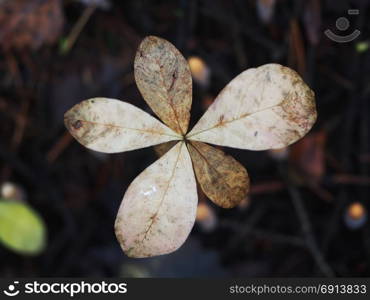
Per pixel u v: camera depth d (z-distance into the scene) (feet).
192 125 1.78
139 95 1.82
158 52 0.79
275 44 1.81
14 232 1.23
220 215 1.84
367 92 1.77
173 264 1.77
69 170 1.88
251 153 1.82
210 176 0.80
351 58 1.76
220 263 1.80
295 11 1.72
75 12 1.87
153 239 0.77
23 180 1.87
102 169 1.88
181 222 0.78
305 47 1.76
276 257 1.85
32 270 1.81
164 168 0.79
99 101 0.79
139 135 0.79
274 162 1.82
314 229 1.84
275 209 1.86
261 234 1.82
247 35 1.85
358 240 1.82
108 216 1.86
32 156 1.87
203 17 1.86
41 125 1.88
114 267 1.78
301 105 0.77
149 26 1.87
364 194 1.82
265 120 0.77
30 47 1.85
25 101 1.88
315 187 1.83
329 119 1.82
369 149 1.80
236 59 1.86
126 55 1.86
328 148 1.84
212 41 1.86
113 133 0.79
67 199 1.87
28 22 1.83
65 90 1.86
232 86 0.78
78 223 1.86
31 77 1.87
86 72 1.86
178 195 0.78
